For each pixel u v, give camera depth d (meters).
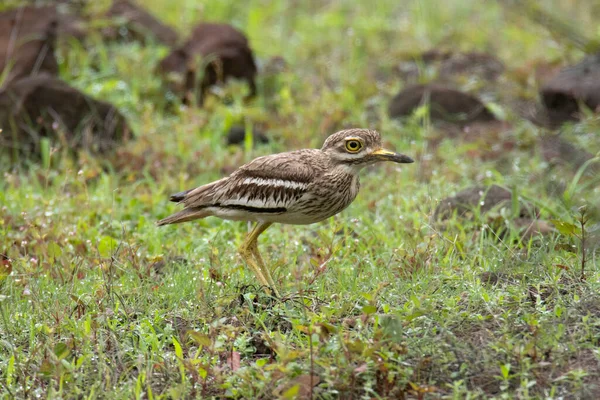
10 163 16.00
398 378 8.35
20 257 11.82
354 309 9.79
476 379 8.45
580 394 8.08
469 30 22.94
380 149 10.67
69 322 9.61
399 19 24.53
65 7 20.66
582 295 9.56
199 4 23.53
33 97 16.09
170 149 16.14
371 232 12.62
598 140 15.15
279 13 25.52
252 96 19.28
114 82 18.61
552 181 14.01
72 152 16.00
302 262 11.73
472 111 17.84
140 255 11.94
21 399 8.56
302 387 8.22
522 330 9.06
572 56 20.17
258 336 9.44
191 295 10.43
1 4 19.25
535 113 17.97
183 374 8.61
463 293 9.92
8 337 9.52
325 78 20.27
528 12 20.83
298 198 10.55
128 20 20.67
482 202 12.75
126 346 9.30
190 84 18.86
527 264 10.58
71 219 13.27
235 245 12.38
